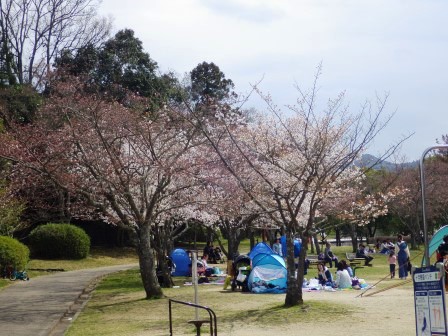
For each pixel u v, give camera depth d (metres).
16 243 29.36
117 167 19.19
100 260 42.62
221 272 30.05
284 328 13.63
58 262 38.78
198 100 26.88
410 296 18.59
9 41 44.47
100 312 17.94
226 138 22.42
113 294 22.56
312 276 27.38
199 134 21.75
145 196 20.30
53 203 35.41
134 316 16.77
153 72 41.72
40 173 19.73
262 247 24.27
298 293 16.80
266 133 24.38
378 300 17.67
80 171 20.38
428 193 45.75
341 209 22.77
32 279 29.47
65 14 45.25
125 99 31.92
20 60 44.69
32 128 23.55
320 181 17.11
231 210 21.52
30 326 15.73
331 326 13.62
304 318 14.77
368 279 25.55
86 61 40.62
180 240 54.59
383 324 13.61
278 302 18.03
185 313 16.73
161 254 24.45
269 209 19.89
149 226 20.58
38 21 45.00
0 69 43.16
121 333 14.09
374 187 40.66
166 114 23.45
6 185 26.95
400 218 48.50
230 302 18.59
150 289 20.39
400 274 25.67
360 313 15.23
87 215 27.70
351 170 29.12
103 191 19.53
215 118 22.31
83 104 21.97
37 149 21.08
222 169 21.42
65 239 40.00
